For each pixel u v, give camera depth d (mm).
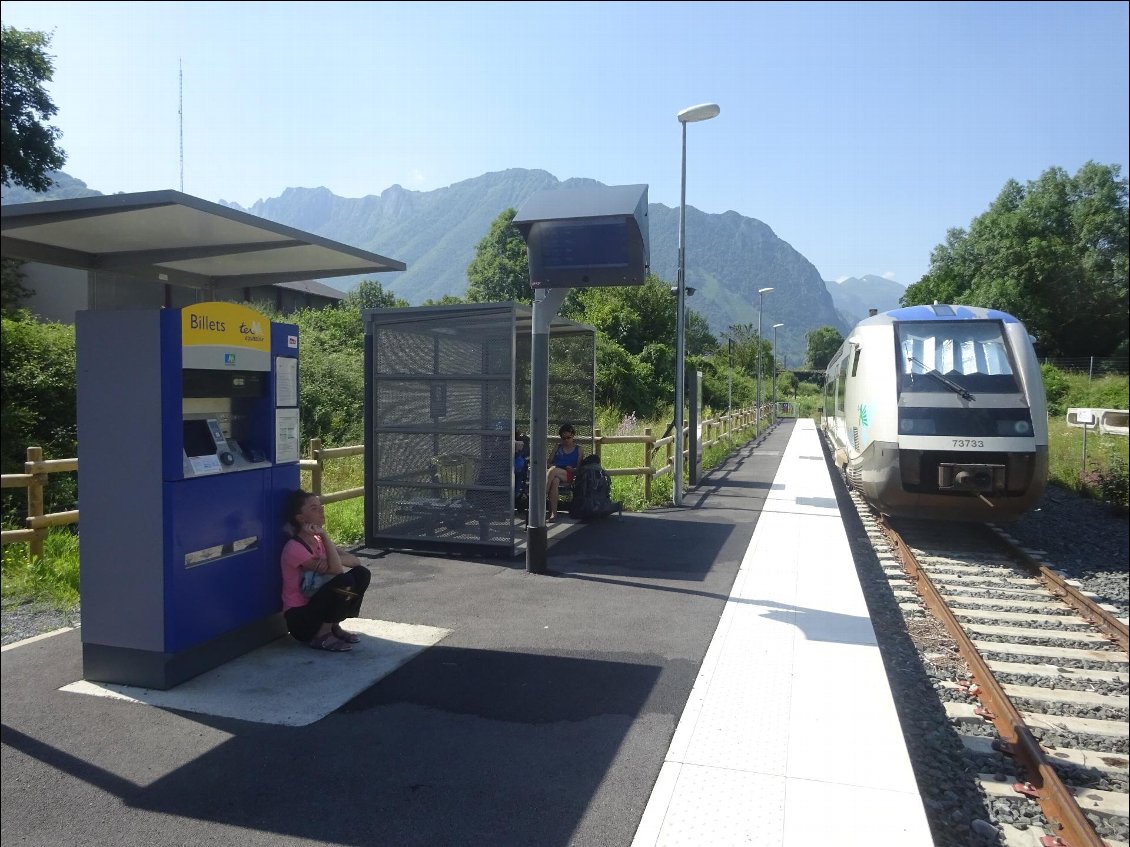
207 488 4777
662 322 44594
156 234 4656
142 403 4523
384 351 8633
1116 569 10219
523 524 10172
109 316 4547
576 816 3434
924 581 8672
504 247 74875
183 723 4242
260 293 43438
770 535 10039
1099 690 6215
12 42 21656
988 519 10836
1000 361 10891
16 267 20547
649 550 8945
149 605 4602
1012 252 63656
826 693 4812
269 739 4082
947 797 4402
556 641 5699
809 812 3488
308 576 5316
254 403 5305
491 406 8281
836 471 20516
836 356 20047
